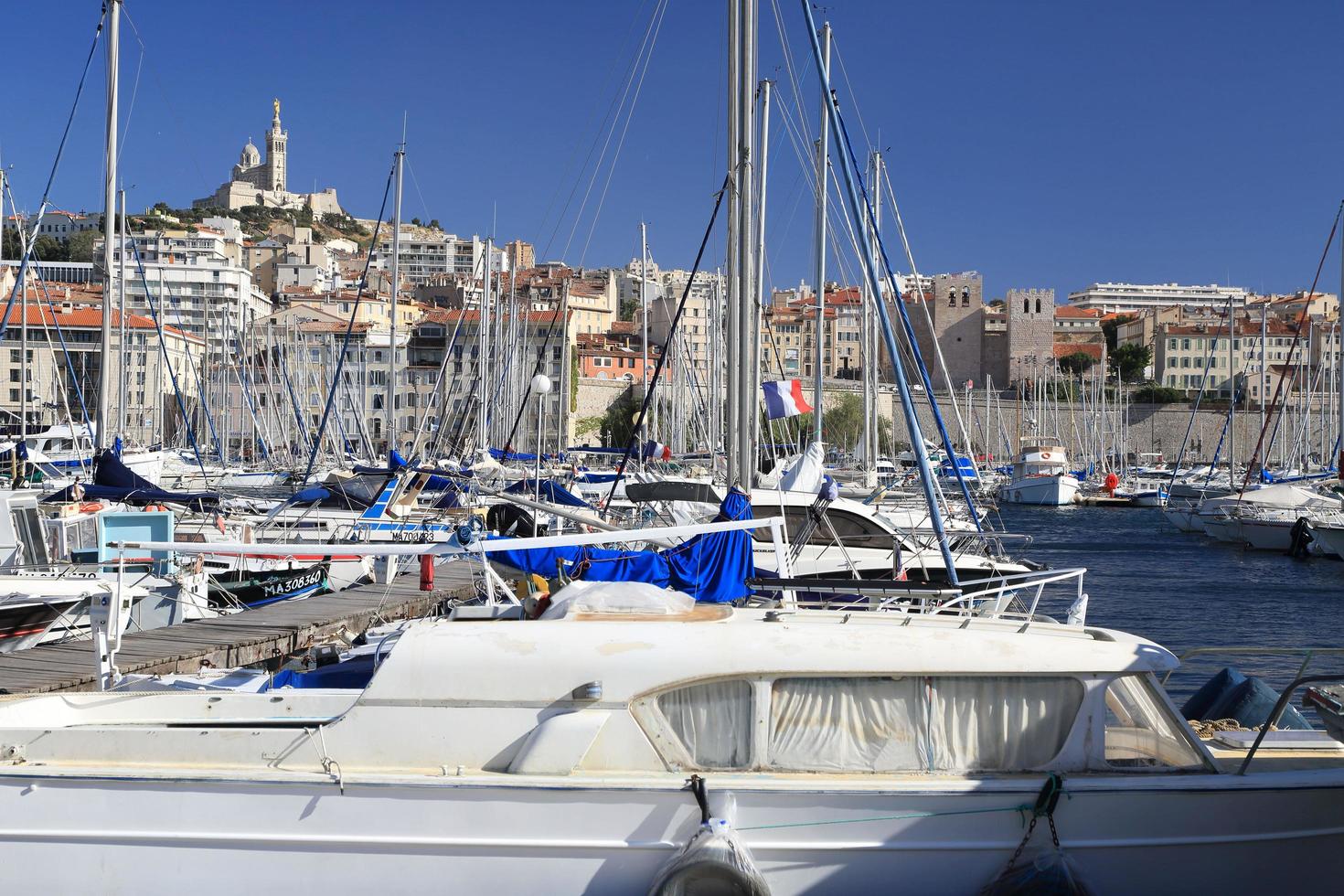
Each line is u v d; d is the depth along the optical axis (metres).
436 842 6.36
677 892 6.13
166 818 6.42
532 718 6.62
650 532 9.23
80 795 6.43
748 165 17.19
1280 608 26.92
